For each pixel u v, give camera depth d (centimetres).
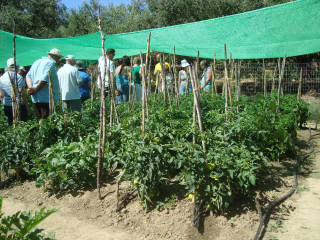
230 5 1524
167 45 733
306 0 450
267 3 1462
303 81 1343
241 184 326
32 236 202
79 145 406
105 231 321
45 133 453
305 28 571
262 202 367
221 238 302
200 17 1587
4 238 206
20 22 1830
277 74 1360
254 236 303
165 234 312
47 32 2270
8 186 446
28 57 976
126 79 773
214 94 671
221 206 328
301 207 362
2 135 440
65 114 479
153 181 339
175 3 1562
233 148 351
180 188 394
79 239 307
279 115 531
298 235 304
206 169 316
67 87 629
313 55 1418
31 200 396
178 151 317
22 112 603
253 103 535
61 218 350
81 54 1002
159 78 730
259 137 487
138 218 340
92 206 370
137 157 325
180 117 461
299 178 446
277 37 641
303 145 626
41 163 392
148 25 1861
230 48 773
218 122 398
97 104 643
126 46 763
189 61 1553
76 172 391
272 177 444
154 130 382
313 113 966
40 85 568
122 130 422
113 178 440
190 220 328
